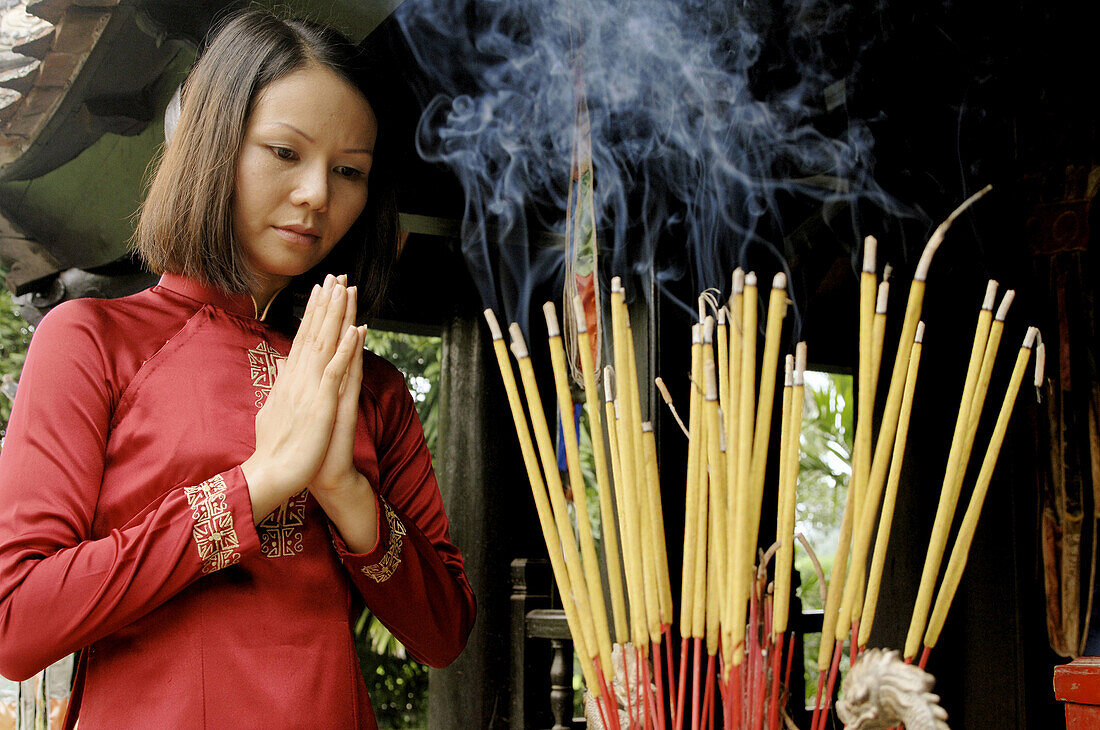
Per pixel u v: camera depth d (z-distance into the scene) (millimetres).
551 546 673
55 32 2574
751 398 644
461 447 3080
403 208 2648
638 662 652
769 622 686
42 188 3215
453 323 3139
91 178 3131
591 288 2191
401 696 5629
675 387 2162
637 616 654
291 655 818
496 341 678
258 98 860
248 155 864
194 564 736
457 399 3107
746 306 651
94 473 788
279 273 915
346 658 861
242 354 891
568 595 675
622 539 676
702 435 688
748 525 636
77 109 2828
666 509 2061
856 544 647
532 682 2814
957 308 2631
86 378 803
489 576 2971
